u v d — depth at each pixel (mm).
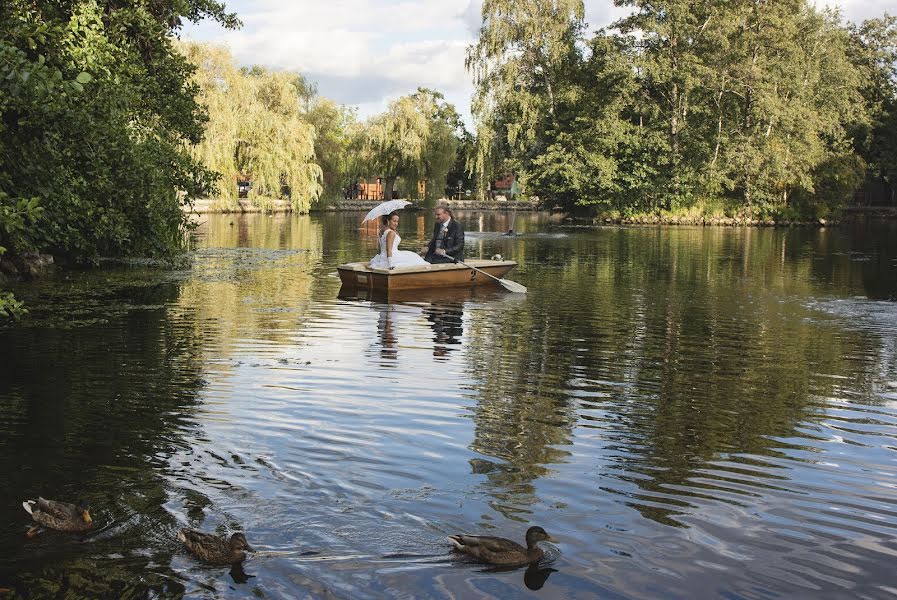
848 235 37562
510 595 4066
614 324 12148
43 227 14180
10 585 4059
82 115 12062
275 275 17312
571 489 5414
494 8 45312
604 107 45719
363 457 5902
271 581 4152
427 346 10164
